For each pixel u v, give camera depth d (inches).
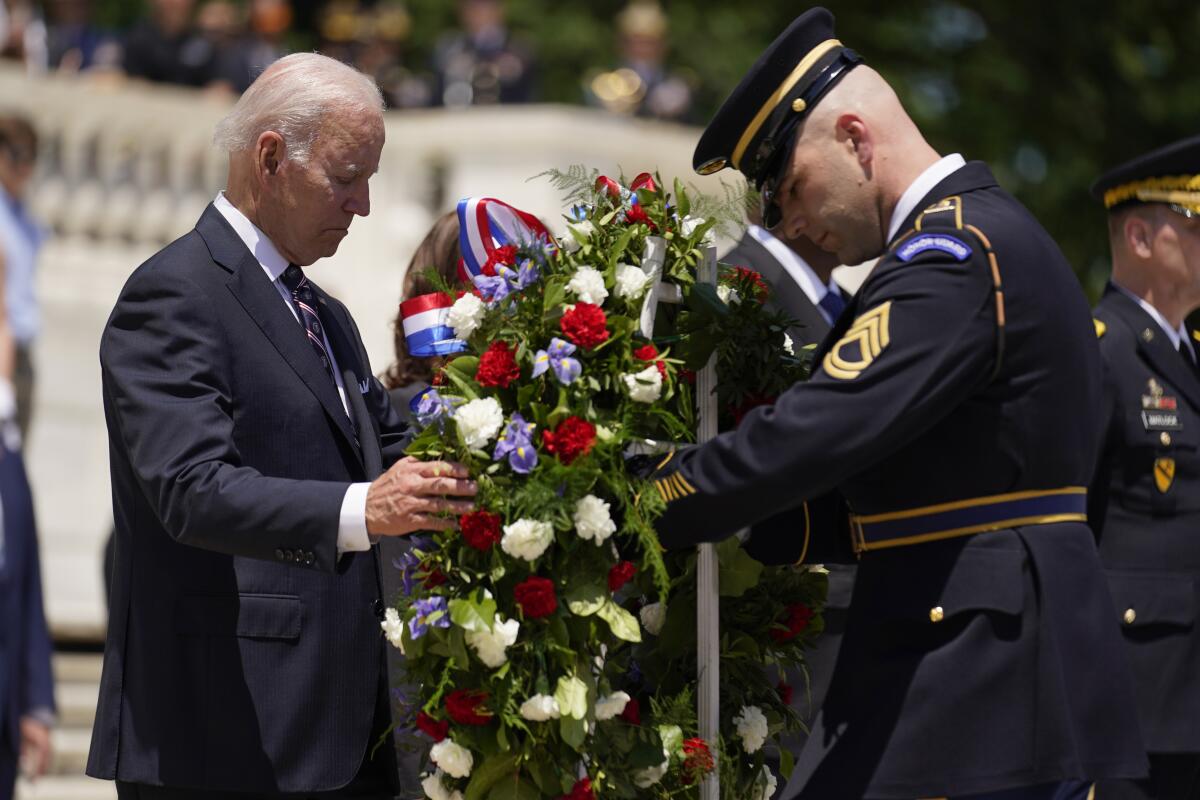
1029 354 277.3
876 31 1440.7
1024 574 275.7
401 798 343.9
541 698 277.7
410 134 1013.2
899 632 279.6
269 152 300.5
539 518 276.5
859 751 276.1
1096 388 287.0
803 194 297.6
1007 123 1408.7
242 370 296.7
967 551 277.0
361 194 304.8
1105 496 375.9
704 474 281.1
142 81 1023.0
